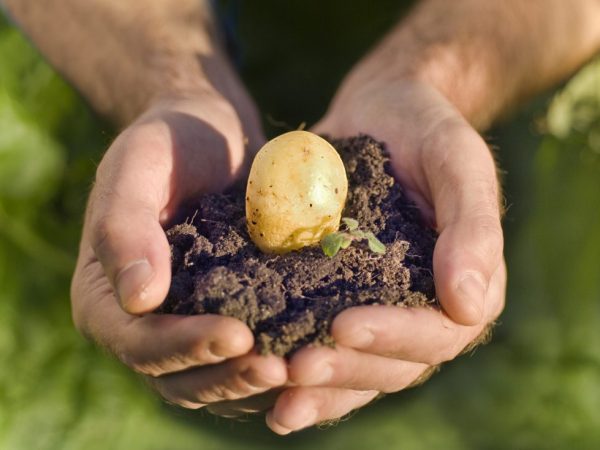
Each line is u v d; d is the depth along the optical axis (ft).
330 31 2.68
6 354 2.37
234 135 1.77
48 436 2.34
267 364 1.27
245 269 1.44
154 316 1.36
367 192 1.61
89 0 2.11
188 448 2.39
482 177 1.49
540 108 2.43
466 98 1.98
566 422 2.40
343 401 1.40
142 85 1.94
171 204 1.60
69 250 2.49
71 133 2.54
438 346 1.37
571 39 2.13
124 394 2.42
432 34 2.03
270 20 2.68
